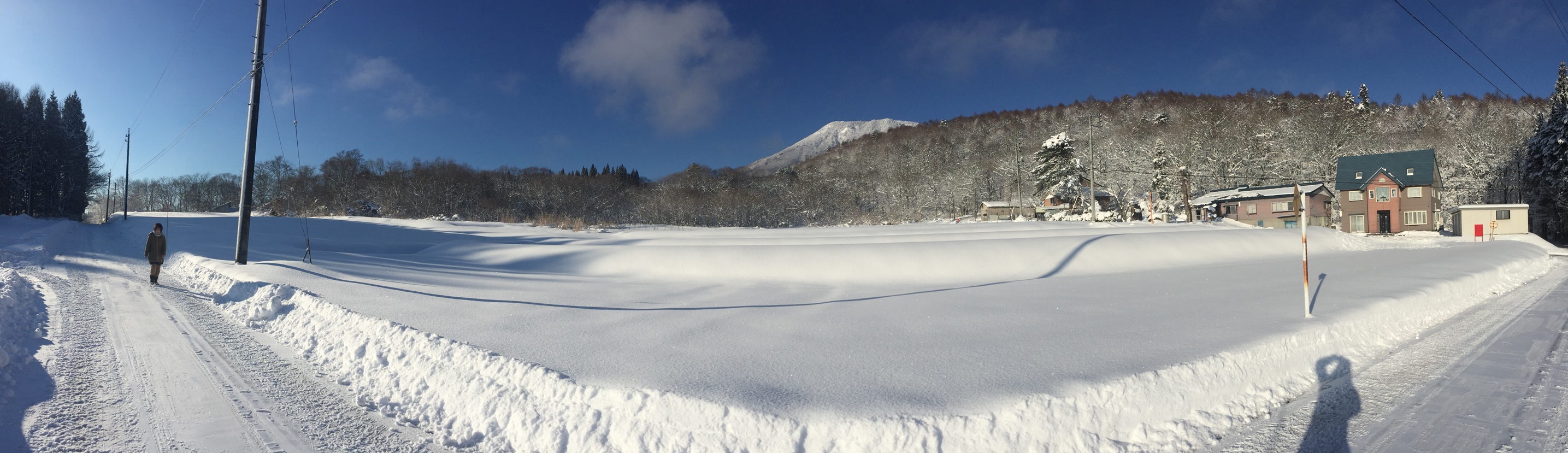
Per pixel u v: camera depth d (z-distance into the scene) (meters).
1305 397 5.35
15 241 23.91
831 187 86.69
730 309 8.72
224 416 4.84
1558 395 5.33
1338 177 48.69
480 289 11.01
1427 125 74.19
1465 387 5.57
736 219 67.06
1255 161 65.94
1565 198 39.66
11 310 8.38
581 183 77.62
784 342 6.13
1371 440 4.39
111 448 4.18
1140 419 4.39
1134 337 6.08
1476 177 51.16
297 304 8.90
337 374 6.02
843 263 16.30
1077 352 5.43
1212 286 11.03
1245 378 5.29
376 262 16.67
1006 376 4.60
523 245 22.12
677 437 3.87
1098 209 58.94
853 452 3.62
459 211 66.69
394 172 70.06
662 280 14.77
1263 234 23.41
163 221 39.84
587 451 3.97
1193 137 71.88
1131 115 113.69
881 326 7.05
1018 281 13.12
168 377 5.89
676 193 74.75
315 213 60.03
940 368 4.93
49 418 4.65
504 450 4.20
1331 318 7.11
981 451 3.74
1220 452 4.19
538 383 4.66
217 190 111.25
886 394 4.20
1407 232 43.56
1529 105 65.69
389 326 6.69
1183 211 59.00
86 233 32.31
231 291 10.91
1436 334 7.91
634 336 6.42
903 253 17.25
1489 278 13.00
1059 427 3.99
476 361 5.31
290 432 4.54
